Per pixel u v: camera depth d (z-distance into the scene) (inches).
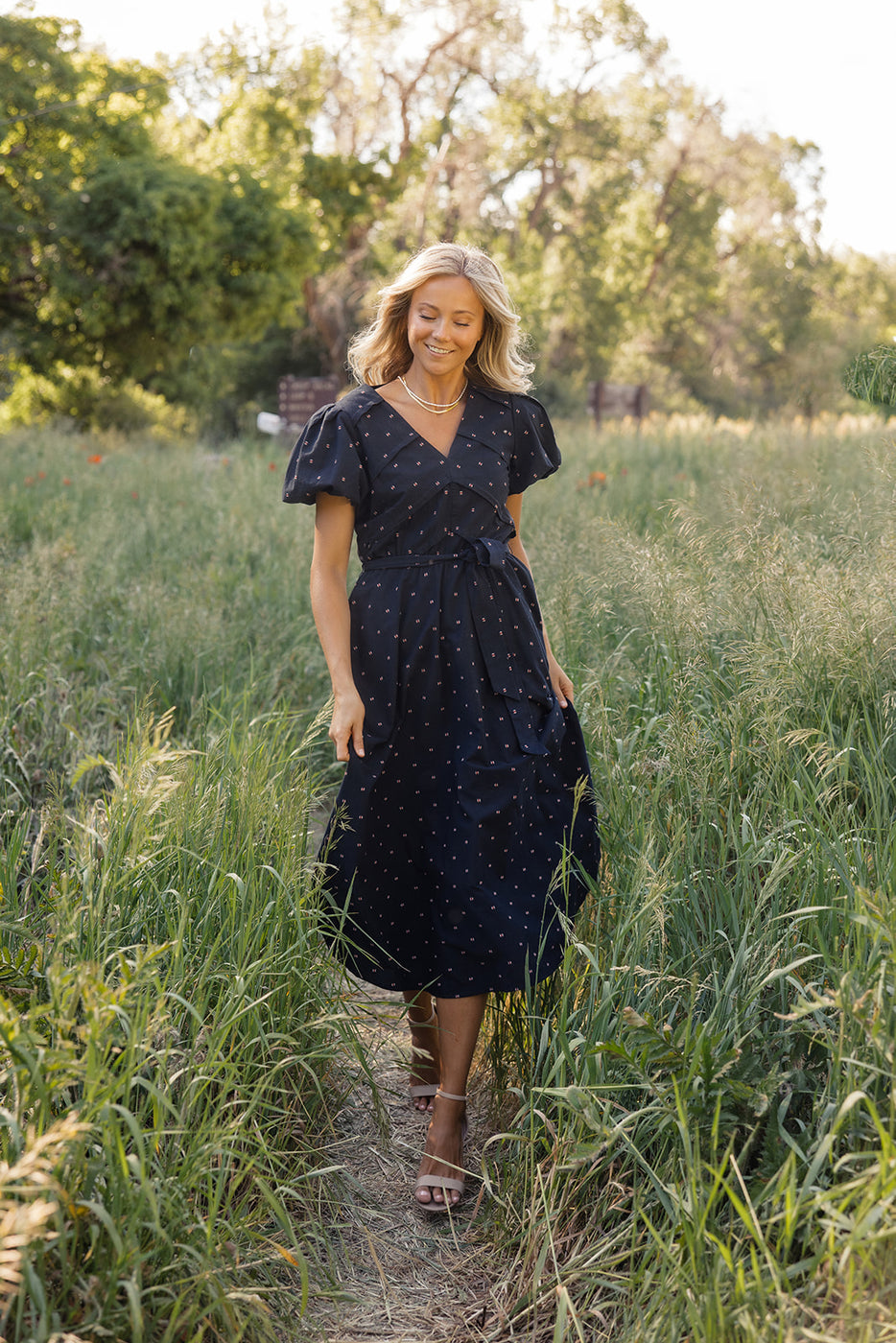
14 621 175.0
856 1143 67.3
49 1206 52.0
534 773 94.3
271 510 304.3
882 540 129.6
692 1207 65.5
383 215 1338.6
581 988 88.6
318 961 93.3
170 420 1024.9
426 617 91.2
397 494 90.9
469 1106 99.7
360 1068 102.1
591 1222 76.7
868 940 76.8
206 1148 69.2
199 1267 66.5
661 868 87.2
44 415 975.6
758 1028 79.0
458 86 1347.2
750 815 98.0
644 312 1648.6
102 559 241.0
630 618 145.9
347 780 94.2
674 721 103.4
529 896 92.0
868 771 97.1
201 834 97.3
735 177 1657.2
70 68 869.2
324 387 698.8
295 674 188.4
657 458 413.7
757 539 134.7
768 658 109.6
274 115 1192.8
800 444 310.8
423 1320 75.2
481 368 96.2
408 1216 86.3
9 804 130.3
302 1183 85.7
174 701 173.0
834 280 1796.3
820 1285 61.2
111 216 829.8
